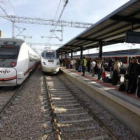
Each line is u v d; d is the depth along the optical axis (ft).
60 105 23.22
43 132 15.05
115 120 19.24
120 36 39.47
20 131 15.10
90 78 39.40
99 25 29.09
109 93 22.56
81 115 19.66
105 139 14.25
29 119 17.78
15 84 30.91
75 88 37.35
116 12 21.26
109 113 21.58
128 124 17.42
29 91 30.81
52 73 63.87
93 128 16.21
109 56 75.97
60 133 14.73
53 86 37.47
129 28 30.99
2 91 30.99
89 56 106.63
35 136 14.32
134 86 22.30
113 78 29.60
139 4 18.69
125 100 18.70
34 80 45.47
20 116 18.52
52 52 59.88
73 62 76.28
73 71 59.62
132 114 16.76
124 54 64.64
